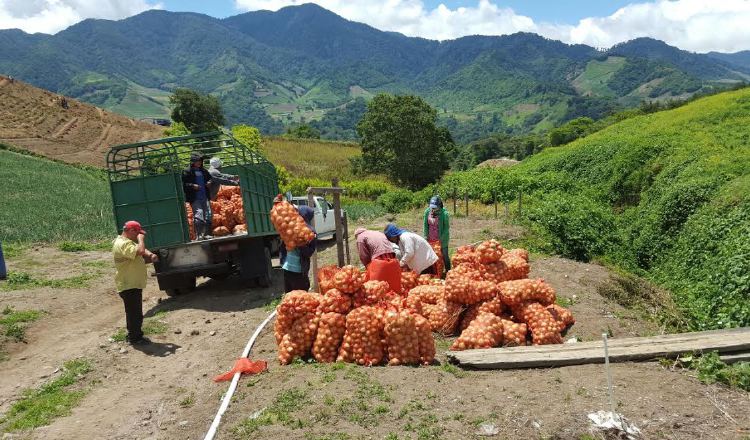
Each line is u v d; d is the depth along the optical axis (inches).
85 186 1368.1
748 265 471.5
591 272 504.4
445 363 266.4
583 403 210.1
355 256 609.0
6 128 2304.4
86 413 240.5
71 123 2630.4
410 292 343.3
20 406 250.1
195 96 3351.4
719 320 396.8
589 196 1101.7
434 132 2677.2
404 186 2581.2
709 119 1214.9
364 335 264.5
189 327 363.6
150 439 212.5
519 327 294.0
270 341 315.0
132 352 319.6
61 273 561.9
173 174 422.3
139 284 329.7
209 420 222.7
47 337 362.3
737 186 670.5
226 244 431.8
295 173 2315.5
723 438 187.6
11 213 929.5
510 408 209.5
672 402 211.6
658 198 888.3
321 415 209.0
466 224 832.3
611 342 270.7
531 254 597.9
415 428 197.6
